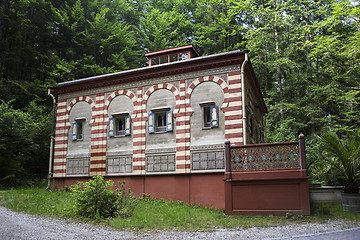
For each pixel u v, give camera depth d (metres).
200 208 13.98
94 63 34.59
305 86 33.12
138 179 16.53
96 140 18.12
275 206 11.54
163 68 16.86
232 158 12.45
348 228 9.21
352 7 26.19
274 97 35.44
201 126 15.58
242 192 12.09
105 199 11.21
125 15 44.25
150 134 16.73
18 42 35.22
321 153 14.30
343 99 28.64
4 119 23.06
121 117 18.00
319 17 35.66
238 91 15.09
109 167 17.47
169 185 15.71
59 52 38.03
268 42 35.81
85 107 19.16
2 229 8.73
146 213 11.74
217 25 39.19
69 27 34.72
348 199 12.18
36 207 12.36
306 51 34.09
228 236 8.36
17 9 34.50
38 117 28.33
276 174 11.66
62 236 8.22
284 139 27.75
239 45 38.66
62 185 18.78
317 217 10.94
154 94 17.17
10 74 34.84
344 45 26.42
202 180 14.99
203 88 15.95
